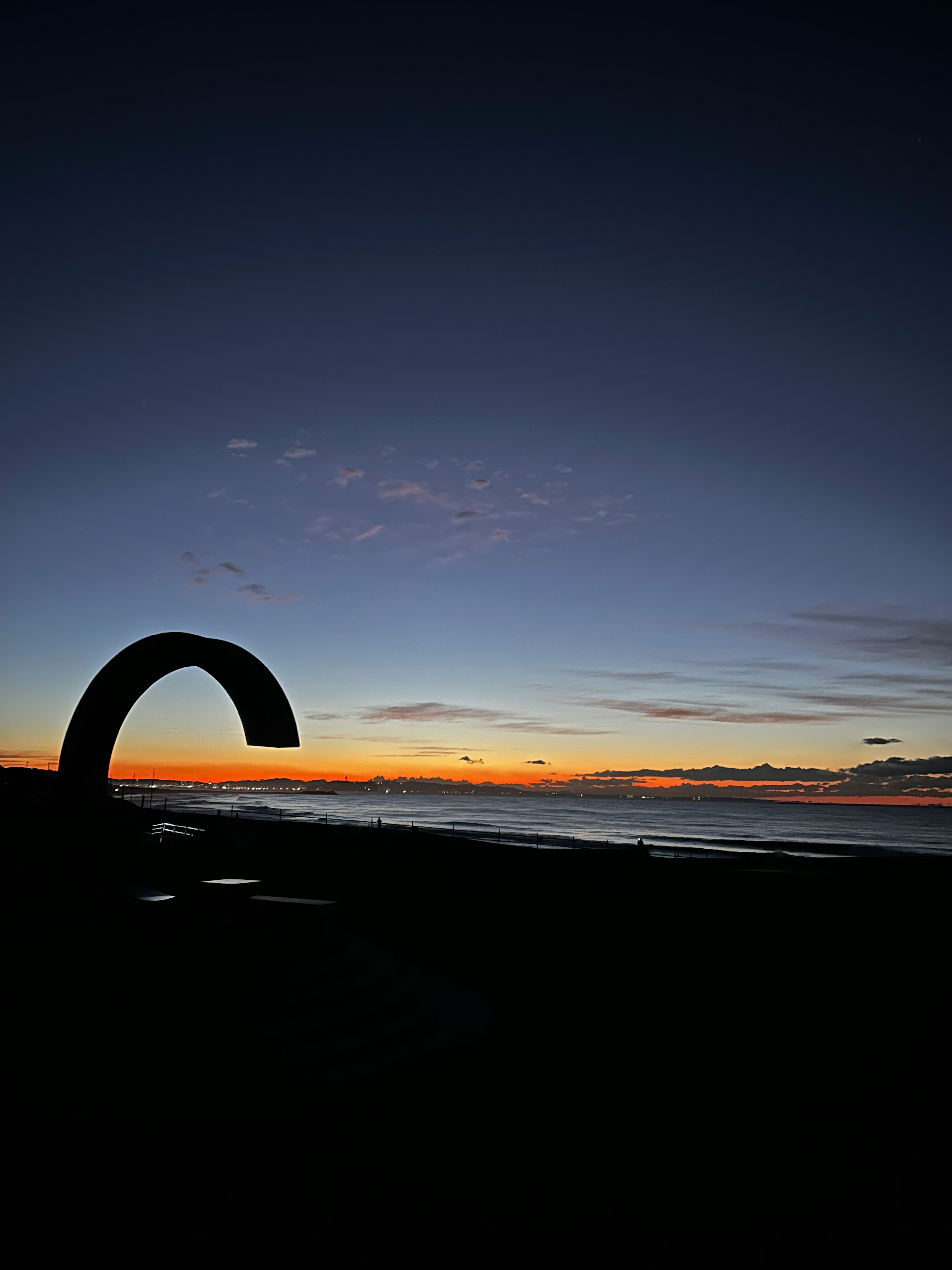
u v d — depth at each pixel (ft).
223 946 20.25
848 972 35.91
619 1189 15.16
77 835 19.06
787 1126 18.19
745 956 38.65
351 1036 19.74
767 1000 29.99
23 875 21.31
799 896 62.03
